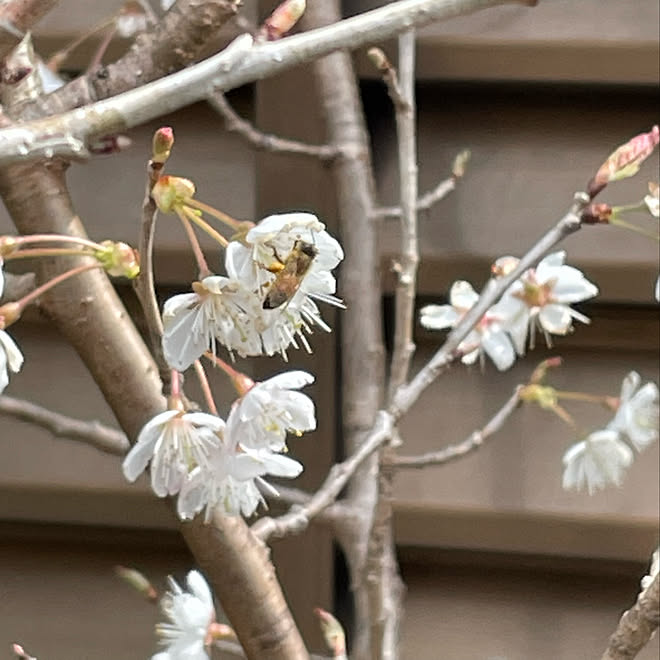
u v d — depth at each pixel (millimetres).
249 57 623
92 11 804
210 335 655
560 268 773
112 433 752
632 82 800
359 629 779
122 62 667
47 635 888
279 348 661
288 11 646
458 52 799
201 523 693
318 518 786
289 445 832
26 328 855
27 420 750
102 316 691
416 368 849
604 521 809
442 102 832
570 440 824
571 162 810
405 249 754
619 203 801
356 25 624
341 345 821
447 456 760
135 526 874
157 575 895
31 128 620
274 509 841
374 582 728
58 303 690
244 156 816
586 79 800
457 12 624
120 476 853
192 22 664
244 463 660
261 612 703
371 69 807
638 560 819
